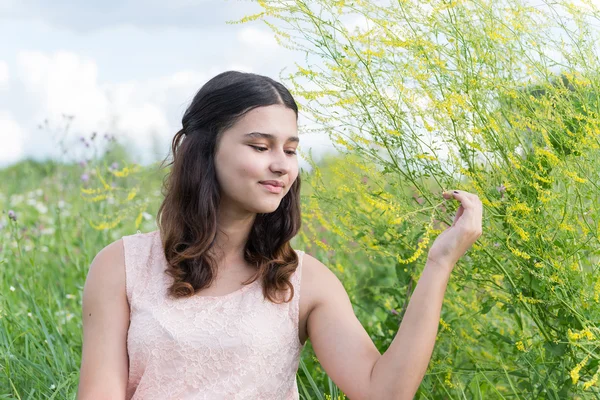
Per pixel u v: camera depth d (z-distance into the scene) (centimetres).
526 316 264
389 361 172
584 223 220
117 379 185
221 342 183
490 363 261
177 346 182
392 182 244
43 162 693
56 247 447
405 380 170
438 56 228
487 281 244
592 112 217
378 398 173
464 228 171
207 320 185
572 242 224
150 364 183
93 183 473
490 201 228
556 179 225
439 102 220
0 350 284
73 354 304
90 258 411
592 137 214
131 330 187
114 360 187
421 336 169
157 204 462
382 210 252
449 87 227
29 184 644
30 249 450
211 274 189
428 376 264
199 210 190
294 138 190
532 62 227
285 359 190
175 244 191
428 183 245
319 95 232
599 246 223
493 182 232
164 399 182
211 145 191
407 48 227
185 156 193
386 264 304
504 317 279
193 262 189
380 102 230
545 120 223
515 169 228
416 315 170
